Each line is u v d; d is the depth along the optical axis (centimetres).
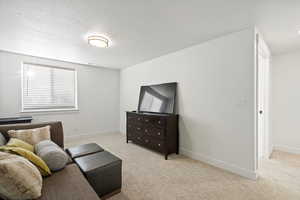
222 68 241
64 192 112
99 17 185
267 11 171
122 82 496
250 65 209
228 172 227
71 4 159
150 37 244
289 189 185
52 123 229
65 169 151
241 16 182
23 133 187
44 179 130
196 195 175
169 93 326
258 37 220
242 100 217
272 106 332
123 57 360
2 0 150
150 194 176
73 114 415
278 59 325
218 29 217
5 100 323
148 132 322
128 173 225
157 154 304
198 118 275
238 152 222
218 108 246
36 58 358
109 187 169
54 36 239
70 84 416
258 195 174
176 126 304
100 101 468
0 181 90
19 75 337
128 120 382
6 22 195
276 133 330
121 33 230
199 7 165
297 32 222
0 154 109
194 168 241
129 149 333
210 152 256
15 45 280
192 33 230
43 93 375
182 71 305
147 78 394
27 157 131
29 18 185
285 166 247
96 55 344
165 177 214
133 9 169
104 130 476
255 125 210
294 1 152
